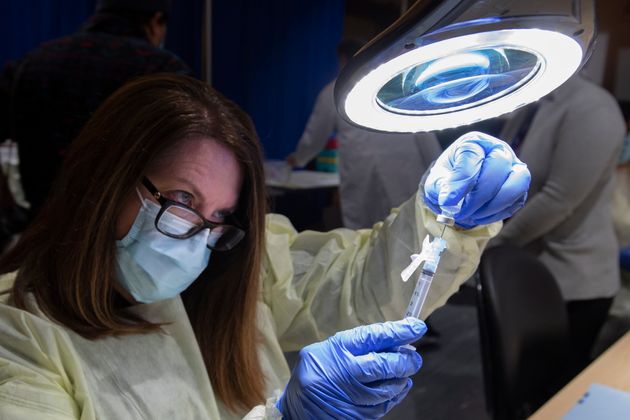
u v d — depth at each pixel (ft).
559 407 4.08
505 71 1.69
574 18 1.43
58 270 2.53
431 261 2.35
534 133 7.04
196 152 2.51
